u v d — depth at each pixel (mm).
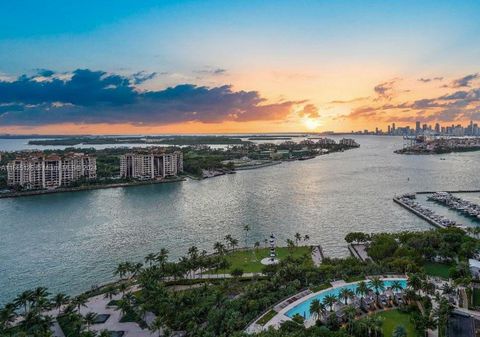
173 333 165875
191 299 182125
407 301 183000
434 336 158750
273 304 184125
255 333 148625
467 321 164875
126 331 172000
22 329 163000
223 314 165625
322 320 168750
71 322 176375
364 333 156125
